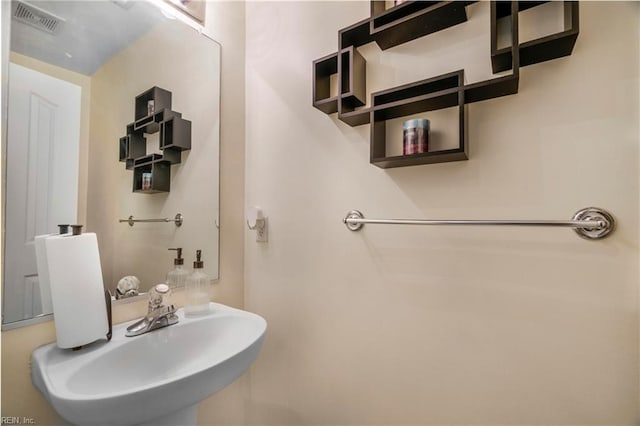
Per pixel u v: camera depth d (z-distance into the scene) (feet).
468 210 2.77
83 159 2.78
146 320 2.88
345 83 3.23
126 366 2.55
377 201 3.28
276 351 4.05
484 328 2.69
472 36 2.78
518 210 2.54
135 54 3.22
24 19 2.45
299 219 3.88
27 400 2.34
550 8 2.43
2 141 2.29
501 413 2.60
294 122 3.96
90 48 2.86
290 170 3.98
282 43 4.10
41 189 2.49
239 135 4.40
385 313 3.22
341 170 3.54
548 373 2.42
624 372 2.16
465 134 2.60
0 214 2.26
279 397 4.00
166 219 3.48
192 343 3.02
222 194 4.14
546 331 2.43
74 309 2.33
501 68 2.57
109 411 1.80
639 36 2.15
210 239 3.96
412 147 2.80
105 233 2.93
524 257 2.52
